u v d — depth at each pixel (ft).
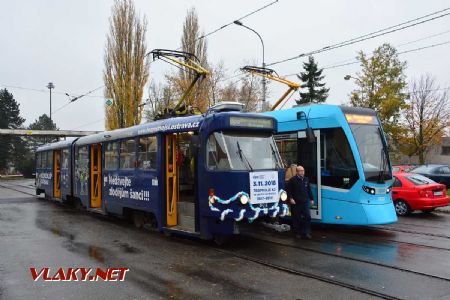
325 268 27.40
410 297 21.66
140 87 115.85
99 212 53.16
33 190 114.83
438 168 81.05
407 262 28.94
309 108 43.21
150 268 27.89
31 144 331.57
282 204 34.14
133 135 44.24
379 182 39.60
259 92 142.31
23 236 40.34
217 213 32.58
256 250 33.06
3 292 23.32
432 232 40.93
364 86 119.96
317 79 204.64
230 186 32.04
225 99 139.03
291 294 22.30
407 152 134.92
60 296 22.59
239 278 25.35
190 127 35.70
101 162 52.75
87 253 32.60
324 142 41.50
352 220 39.19
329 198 40.81
